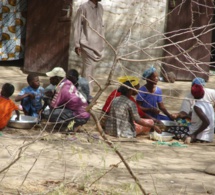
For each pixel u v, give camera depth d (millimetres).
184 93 24078
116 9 25594
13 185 11609
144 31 25875
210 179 13023
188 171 13633
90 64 20672
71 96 16391
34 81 17922
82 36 20375
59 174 12508
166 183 12414
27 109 17953
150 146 16109
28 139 15609
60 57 25156
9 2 25891
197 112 16953
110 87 23375
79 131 16594
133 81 17047
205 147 16562
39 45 25484
